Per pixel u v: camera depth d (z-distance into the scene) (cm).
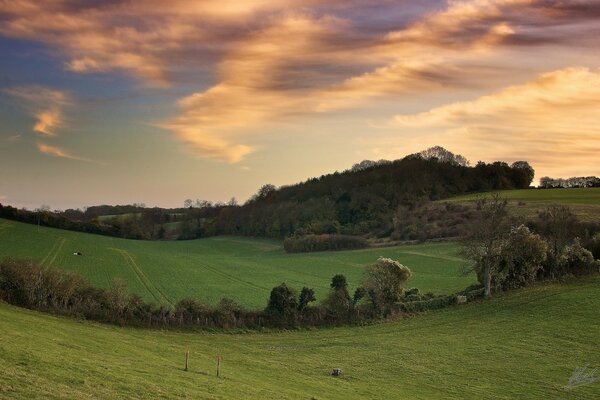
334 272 11194
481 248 8325
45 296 6053
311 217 17700
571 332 6391
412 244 13750
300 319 6975
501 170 19775
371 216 16675
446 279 9694
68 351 3859
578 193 16212
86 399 2702
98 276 9112
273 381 4341
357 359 5638
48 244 11912
